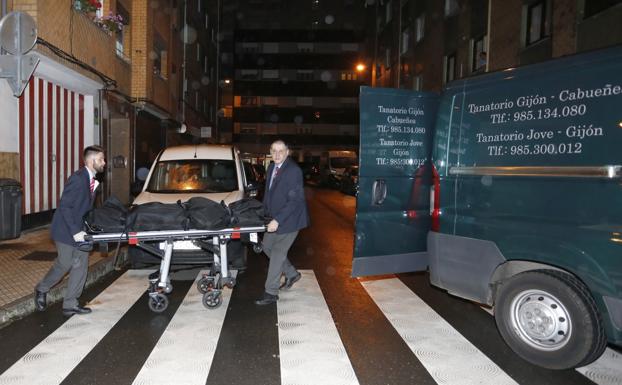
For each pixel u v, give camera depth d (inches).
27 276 244.2
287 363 157.8
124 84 588.7
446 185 186.1
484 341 179.6
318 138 2206.0
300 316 205.5
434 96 212.8
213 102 1418.6
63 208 189.0
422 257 216.1
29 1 342.3
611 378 149.9
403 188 207.9
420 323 198.5
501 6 644.1
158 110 717.9
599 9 447.8
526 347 159.8
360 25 2245.3
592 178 142.5
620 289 135.9
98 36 477.7
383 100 200.5
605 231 139.0
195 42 1098.7
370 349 170.6
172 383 143.1
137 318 200.8
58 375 147.6
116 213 197.2
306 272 289.0
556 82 153.8
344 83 2217.0
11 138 350.0
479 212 173.9
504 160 166.6
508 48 625.9
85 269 203.3
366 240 199.9
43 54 354.0
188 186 307.4
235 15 2219.5
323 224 524.4
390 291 247.0
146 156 718.5
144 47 627.2
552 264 152.6
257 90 2203.5
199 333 183.9
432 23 916.6
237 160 332.5
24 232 372.2
